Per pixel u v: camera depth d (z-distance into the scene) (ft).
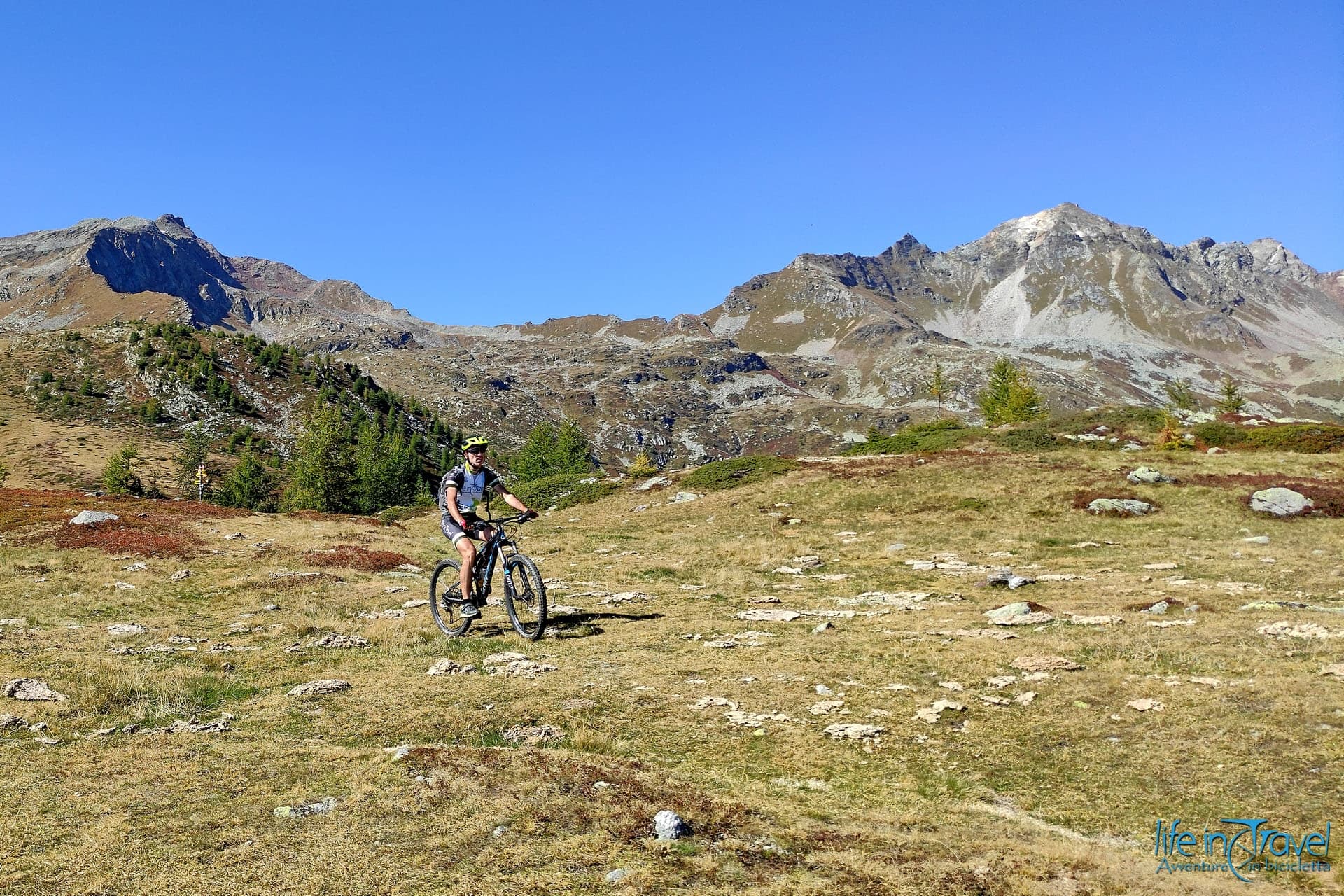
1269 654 32.63
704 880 15.62
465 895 15.16
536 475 392.47
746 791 22.07
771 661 36.99
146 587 67.92
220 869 16.38
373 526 131.75
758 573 78.43
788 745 25.99
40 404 637.30
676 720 28.53
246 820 19.08
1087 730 25.93
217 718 29.58
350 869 16.34
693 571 79.10
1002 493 121.49
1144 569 69.87
